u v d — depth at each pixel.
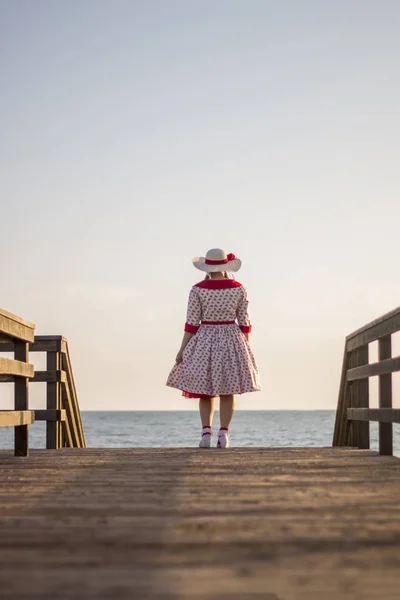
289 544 2.60
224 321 7.20
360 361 7.13
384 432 6.18
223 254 7.28
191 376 7.12
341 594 2.00
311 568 2.27
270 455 6.21
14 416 5.88
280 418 97.88
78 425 8.69
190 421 80.38
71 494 3.80
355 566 2.29
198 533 2.79
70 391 8.52
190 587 2.07
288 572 2.23
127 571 2.24
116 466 5.29
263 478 4.46
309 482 4.27
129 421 81.81
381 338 6.21
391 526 2.91
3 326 5.55
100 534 2.77
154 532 2.80
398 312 5.43
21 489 4.01
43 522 3.01
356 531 2.81
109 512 3.25
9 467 5.27
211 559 2.39
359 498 3.62
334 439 8.23
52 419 7.82
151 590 2.04
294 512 3.23
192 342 7.21
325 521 3.01
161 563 2.34
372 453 6.42
